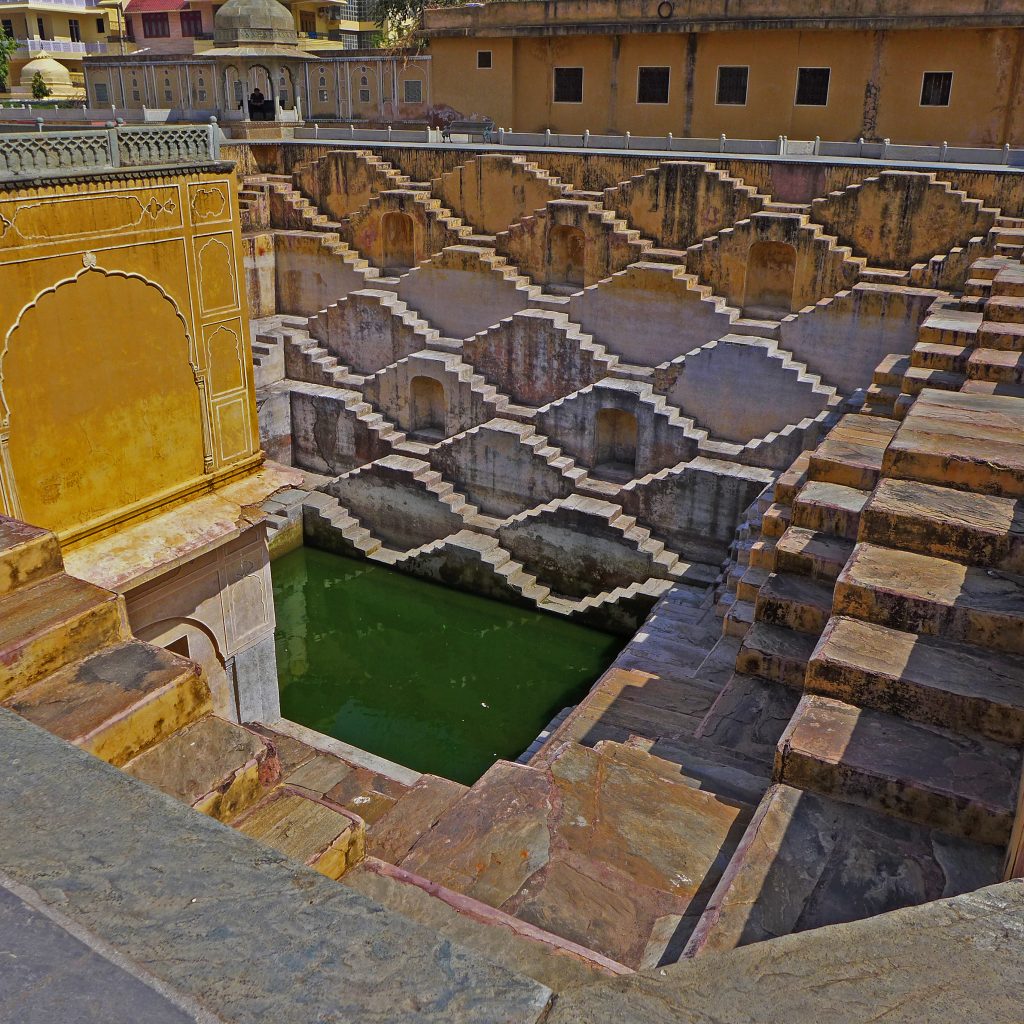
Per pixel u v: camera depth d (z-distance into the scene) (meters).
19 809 1.46
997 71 21.58
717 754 7.07
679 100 25.38
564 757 6.18
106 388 10.59
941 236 18.84
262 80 34.59
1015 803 4.72
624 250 21.69
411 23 35.16
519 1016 1.09
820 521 8.47
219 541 11.36
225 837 1.41
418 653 19.53
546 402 22.59
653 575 19.19
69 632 3.57
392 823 6.28
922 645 5.79
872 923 1.29
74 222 9.82
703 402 20.03
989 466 6.79
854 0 22.14
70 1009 1.06
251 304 26.22
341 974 1.14
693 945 4.31
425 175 25.06
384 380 23.95
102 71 38.72
